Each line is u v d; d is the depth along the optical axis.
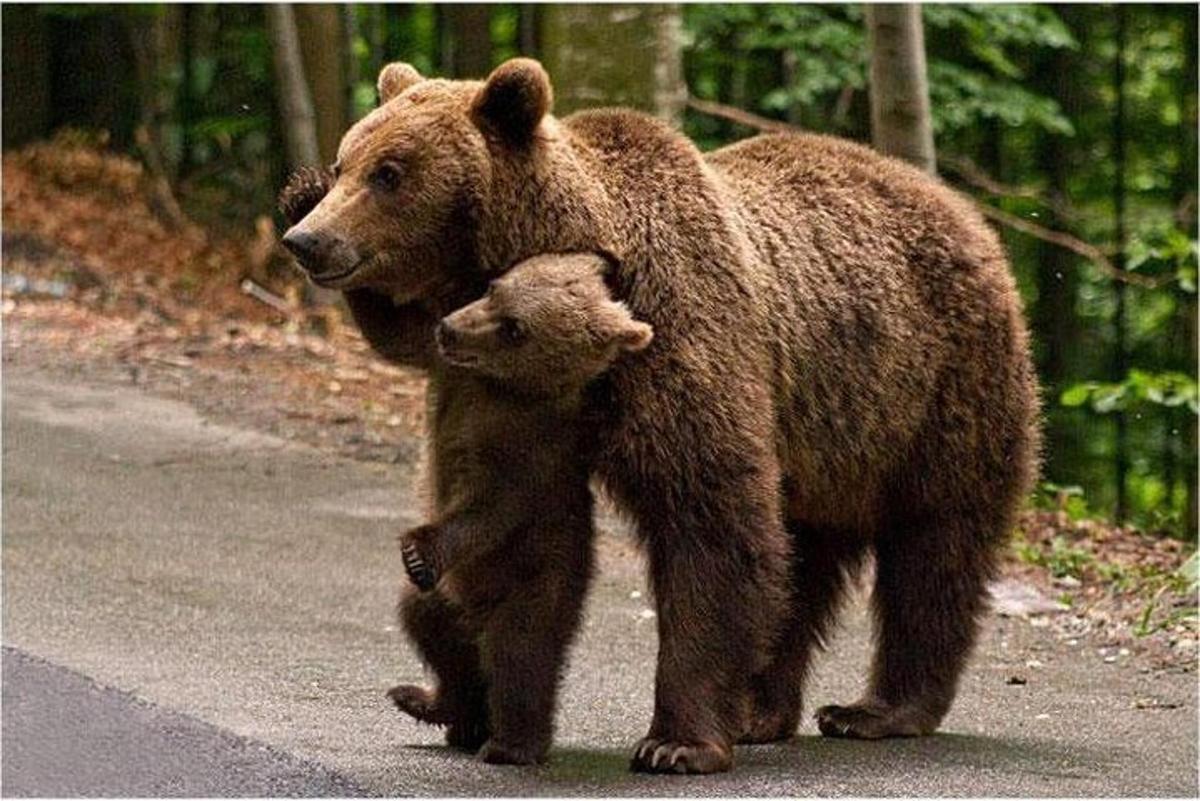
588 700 12.04
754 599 9.88
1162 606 15.07
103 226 32.59
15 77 37.03
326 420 20.59
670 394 9.73
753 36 25.80
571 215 9.84
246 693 11.73
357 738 10.61
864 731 11.28
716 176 10.65
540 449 9.63
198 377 22.34
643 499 9.91
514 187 9.73
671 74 18.20
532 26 33.94
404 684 11.66
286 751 10.09
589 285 9.49
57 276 29.23
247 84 38.62
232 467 18.58
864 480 11.16
